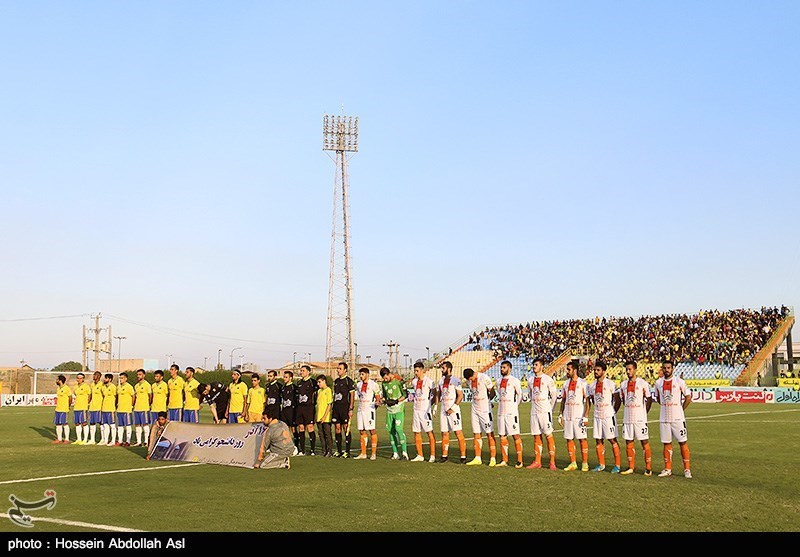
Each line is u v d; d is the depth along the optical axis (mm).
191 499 11312
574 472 14742
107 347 83250
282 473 14641
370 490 12242
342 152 62438
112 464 16297
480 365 69688
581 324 71312
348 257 62906
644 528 9164
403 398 17453
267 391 19047
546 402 15391
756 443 20609
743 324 62000
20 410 45312
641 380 14719
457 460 17203
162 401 21031
